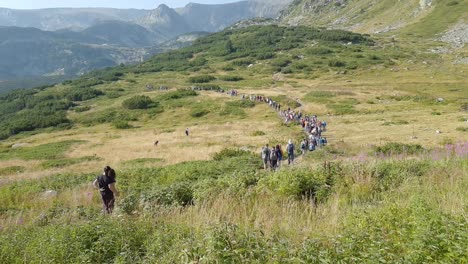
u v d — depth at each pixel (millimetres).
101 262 8273
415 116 64125
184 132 72875
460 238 6102
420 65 139625
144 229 9805
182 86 143250
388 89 105688
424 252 5863
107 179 14195
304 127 59969
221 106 99062
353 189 12969
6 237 10039
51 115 111625
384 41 194250
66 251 8453
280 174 14922
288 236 8305
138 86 152625
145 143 63219
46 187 25109
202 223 9828
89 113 111938
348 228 7961
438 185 12633
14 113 125062
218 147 48875
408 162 17125
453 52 153875
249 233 7430
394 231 7277
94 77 187750
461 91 96188
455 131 46219
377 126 56562
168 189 15398
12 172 45344
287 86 127250
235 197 12977
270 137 54594
